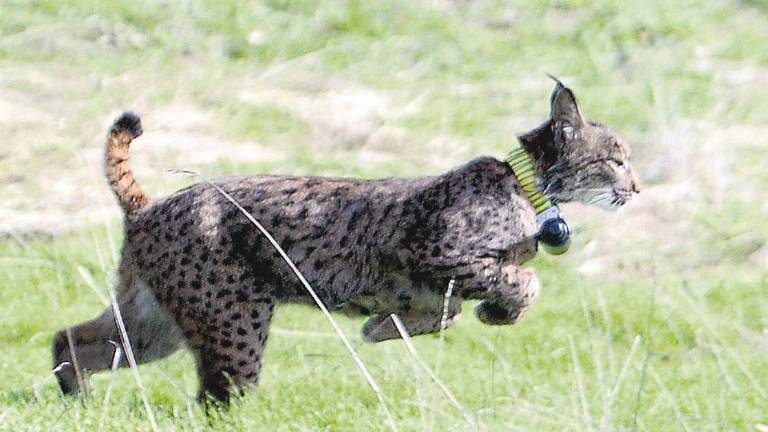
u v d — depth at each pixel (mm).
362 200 19016
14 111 33188
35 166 30625
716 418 19266
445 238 18922
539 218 19547
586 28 41625
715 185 32844
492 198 19219
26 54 36375
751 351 23859
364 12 40812
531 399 19688
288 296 18875
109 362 19125
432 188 19172
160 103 34688
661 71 39625
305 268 18703
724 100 38000
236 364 18438
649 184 32844
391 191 19141
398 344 22891
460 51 39688
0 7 38094
